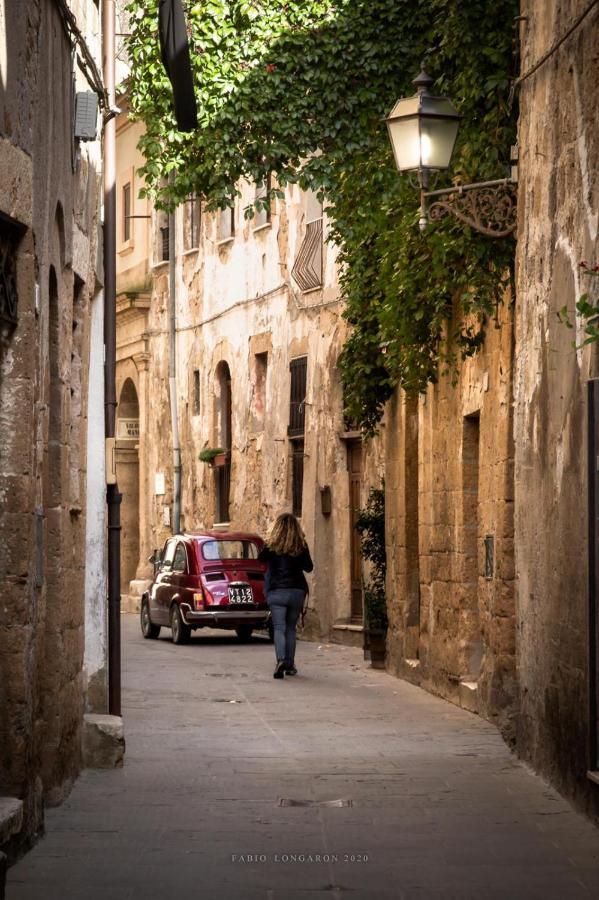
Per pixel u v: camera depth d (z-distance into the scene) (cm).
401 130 1744
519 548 1733
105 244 1838
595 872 1134
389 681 2748
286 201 4116
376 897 1052
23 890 1069
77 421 1634
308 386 3884
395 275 2273
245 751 1817
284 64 2292
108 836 1278
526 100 1708
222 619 3734
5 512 1185
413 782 1576
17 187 1159
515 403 1775
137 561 5659
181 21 1892
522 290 1730
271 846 1234
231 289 4588
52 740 1423
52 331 1450
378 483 3400
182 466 5056
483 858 1186
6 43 1139
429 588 2556
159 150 2347
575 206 1443
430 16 2250
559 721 1486
